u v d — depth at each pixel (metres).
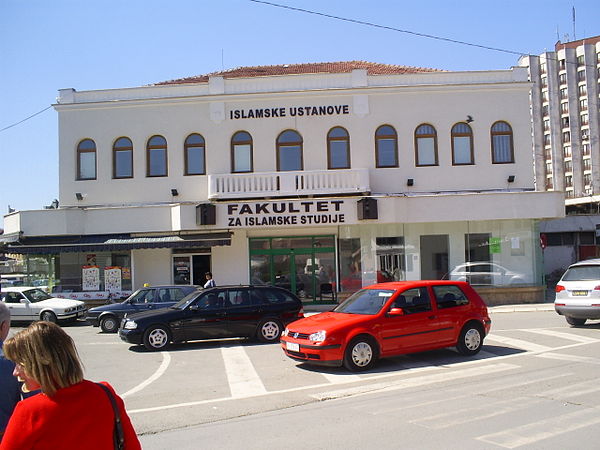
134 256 22.84
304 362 11.63
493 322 17.47
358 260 22.56
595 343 12.71
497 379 9.28
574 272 15.30
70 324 20.80
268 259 22.95
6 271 44.56
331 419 7.19
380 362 11.34
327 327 10.46
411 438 6.20
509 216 22.00
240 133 23.30
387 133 23.22
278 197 22.02
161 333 13.84
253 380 10.12
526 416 6.93
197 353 13.32
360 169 21.84
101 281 22.66
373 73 25.48
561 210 22.08
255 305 14.52
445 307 11.45
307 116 23.12
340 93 23.06
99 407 2.95
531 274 22.80
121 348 14.55
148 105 23.34
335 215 21.34
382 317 10.70
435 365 10.83
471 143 23.30
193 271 23.05
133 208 22.19
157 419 7.63
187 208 21.50
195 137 23.38
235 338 15.47
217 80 23.23
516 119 23.28
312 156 23.02
